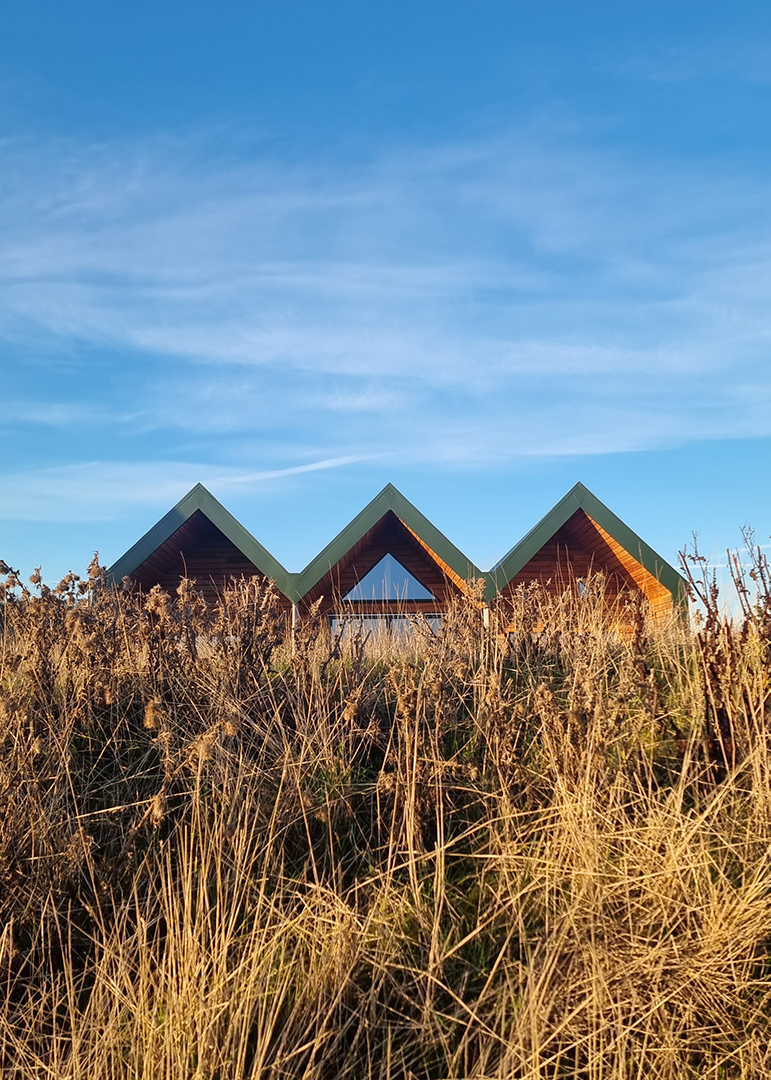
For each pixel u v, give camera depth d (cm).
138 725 530
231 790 450
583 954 341
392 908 390
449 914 387
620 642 685
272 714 535
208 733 442
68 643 566
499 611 706
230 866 407
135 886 388
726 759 473
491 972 341
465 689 605
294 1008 318
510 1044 297
